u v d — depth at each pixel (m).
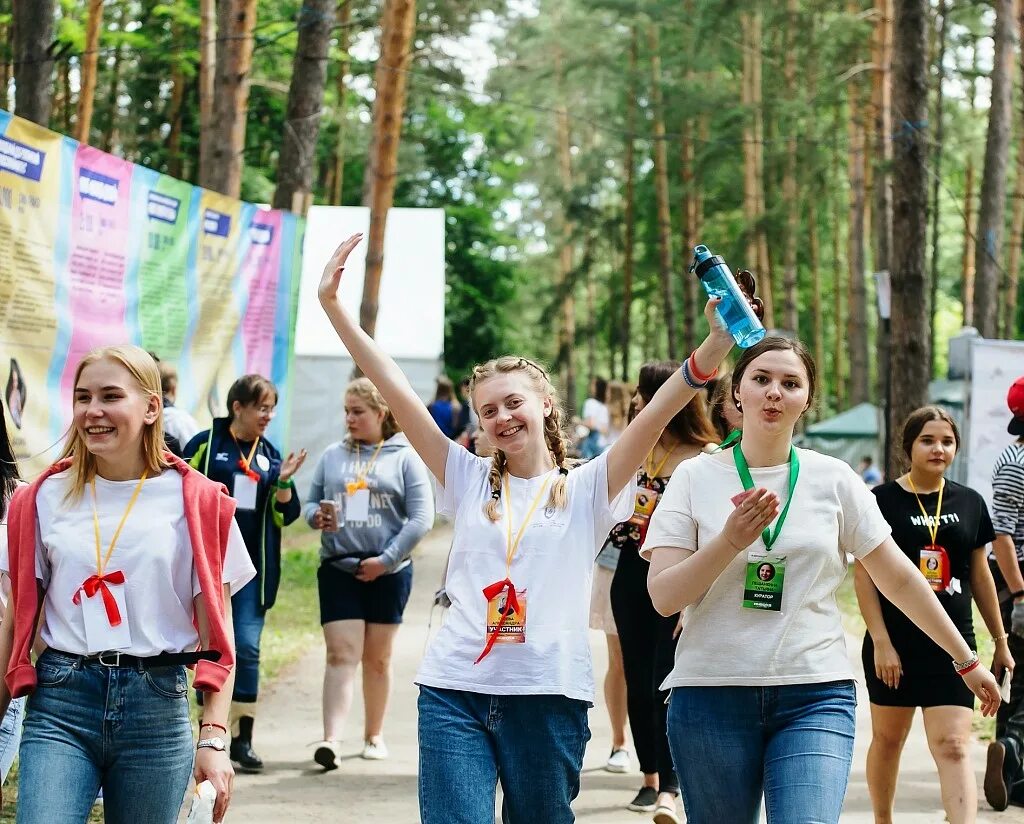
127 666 3.72
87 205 8.92
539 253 57.16
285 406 12.48
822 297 47.97
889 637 5.52
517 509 4.15
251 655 7.30
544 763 3.97
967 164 30.86
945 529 5.67
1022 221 29.91
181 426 7.80
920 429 5.70
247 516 7.23
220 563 3.83
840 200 39.88
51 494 3.83
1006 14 23.92
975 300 24.72
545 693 3.96
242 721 7.34
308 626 12.70
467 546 4.13
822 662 4.01
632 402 6.52
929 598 4.21
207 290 10.83
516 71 32.12
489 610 4.02
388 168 17.27
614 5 26.64
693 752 4.05
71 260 8.76
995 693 4.31
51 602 3.80
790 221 30.06
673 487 4.22
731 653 4.02
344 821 6.36
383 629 7.60
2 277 8.02
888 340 16.03
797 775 3.85
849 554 4.33
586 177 40.91
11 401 8.14
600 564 7.29
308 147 16.53
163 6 21.11
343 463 7.51
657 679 6.27
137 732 3.72
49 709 3.70
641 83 30.75
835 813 3.81
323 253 21.75
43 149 8.35
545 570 4.06
